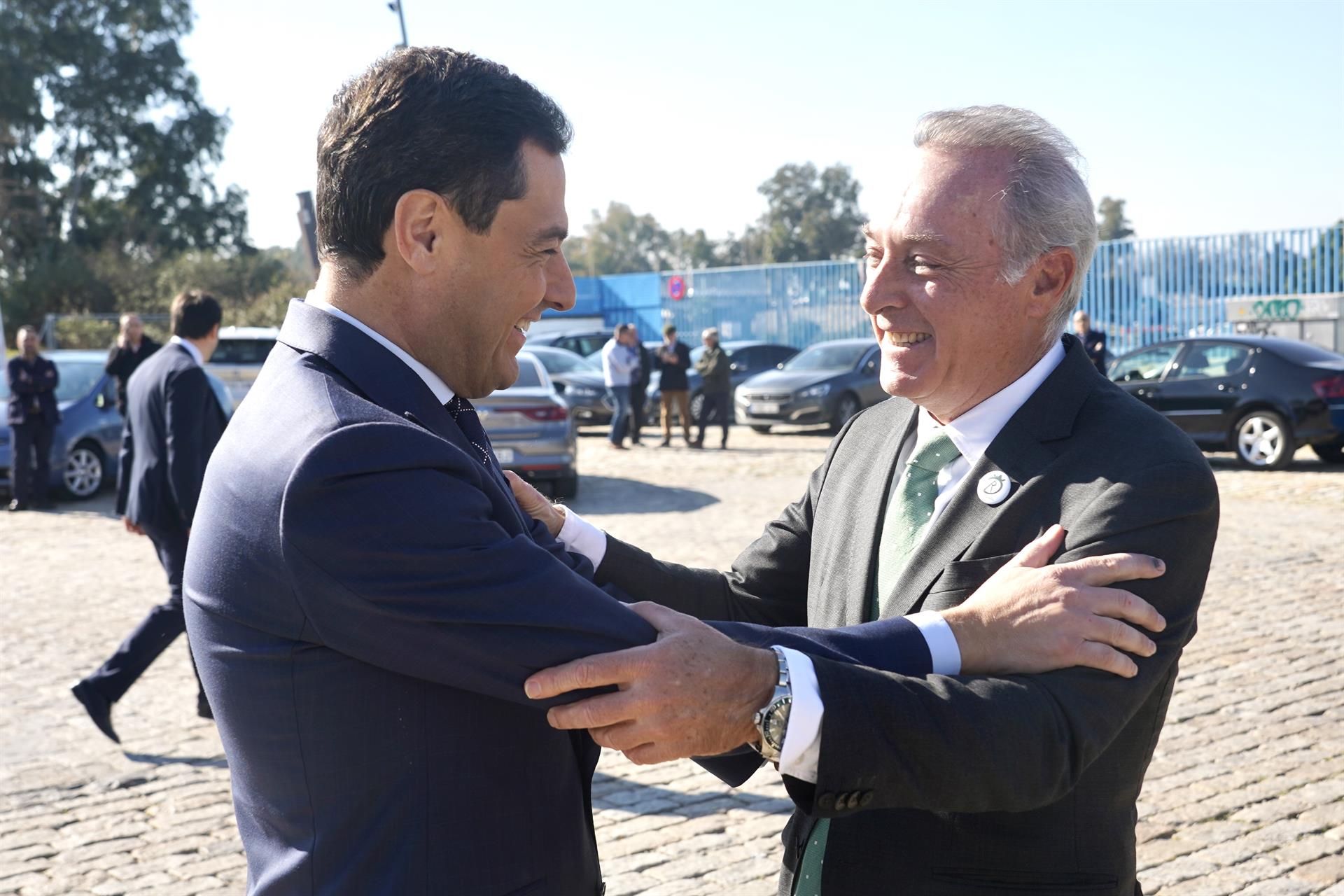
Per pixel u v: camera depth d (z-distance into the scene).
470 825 1.26
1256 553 7.96
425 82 1.30
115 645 6.18
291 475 1.20
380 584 1.20
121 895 3.45
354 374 1.30
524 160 1.32
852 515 1.79
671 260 100.44
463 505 1.24
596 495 11.70
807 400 16.92
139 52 46.12
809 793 1.27
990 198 1.55
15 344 37.53
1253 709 4.80
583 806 1.41
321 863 1.25
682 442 17.02
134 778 4.34
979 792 1.28
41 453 11.43
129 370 12.15
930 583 1.57
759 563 1.99
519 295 1.36
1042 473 1.53
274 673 1.25
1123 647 1.35
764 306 29.17
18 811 4.04
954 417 1.67
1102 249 22.77
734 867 3.59
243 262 39.72
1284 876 3.41
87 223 46.78
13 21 42.59
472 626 1.22
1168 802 3.93
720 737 1.28
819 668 1.28
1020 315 1.58
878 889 1.50
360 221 1.32
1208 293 21.62
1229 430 12.57
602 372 19.30
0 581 7.94
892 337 1.65
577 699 1.26
